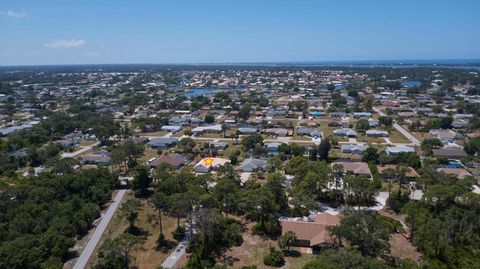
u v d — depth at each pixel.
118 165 145.50
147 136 199.50
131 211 91.94
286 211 100.81
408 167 126.12
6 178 124.00
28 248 75.62
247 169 135.25
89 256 81.00
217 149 168.00
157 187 115.94
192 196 90.56
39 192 100.88
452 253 76.62
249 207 96.56
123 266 73.69
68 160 129.38
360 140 181.25
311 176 107.81
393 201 100.75
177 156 149.25
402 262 71.12
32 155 149.75
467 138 175.88
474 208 90.62
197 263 74.25
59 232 86.19
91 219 95.75
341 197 106.62
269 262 75.88
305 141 178.38
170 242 86.62
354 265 63.50
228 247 83.62
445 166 131.88
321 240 80.88
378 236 78.00
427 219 85.06
